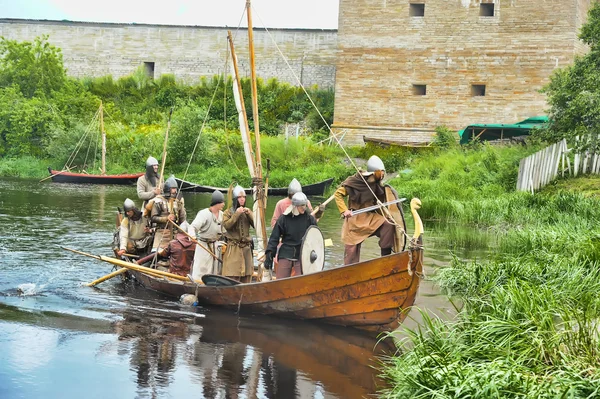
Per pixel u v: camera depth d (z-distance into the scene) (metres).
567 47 42.88
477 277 11.32
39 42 50.06
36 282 12.02
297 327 10.00
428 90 45.25
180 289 11.30
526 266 11.47
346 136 46.34
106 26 57.97
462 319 8.94
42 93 48.00
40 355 8.38
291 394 7.43
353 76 46.31
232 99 50.88
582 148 24.06
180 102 50.44
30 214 21.02
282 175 37.84
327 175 37.09
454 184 28.80
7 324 9.53
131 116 50.00
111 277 12.18
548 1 43.00
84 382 7.60
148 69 58.16
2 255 14.12
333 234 19.16
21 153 44.72
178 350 8.80
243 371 8.11
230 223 11.31
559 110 27.67
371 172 10.41
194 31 56.62
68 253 14.65
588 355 6.87
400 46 45.50
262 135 46.69
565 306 8.32
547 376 6.52
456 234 18.41
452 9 44.56
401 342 8.76
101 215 21.58
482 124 42.22
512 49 43.75
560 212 19.27
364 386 7.68
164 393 7.39
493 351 7.27
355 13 46.03
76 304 10.80
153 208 13.02
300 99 51.75
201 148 42.03
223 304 10.83
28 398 7.11
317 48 54.47
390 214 10.42
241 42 55.66
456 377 6.59
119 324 9.84
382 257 9.39
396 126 45.78
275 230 10.60
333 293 9.84
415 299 10.23
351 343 9.28
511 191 26.91
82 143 42.53
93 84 55.69
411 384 6.79
